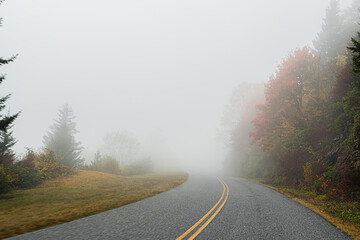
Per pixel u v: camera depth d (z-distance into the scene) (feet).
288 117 62.69
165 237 14.79
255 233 16.14
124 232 15.74
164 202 29.17
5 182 33.71
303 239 14.99
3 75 30.71
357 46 23.67
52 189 38.40
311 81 60.29
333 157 39.93
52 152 55.42
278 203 29.30
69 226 17.26
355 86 36.63
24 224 17.85
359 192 28.22
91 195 34.19
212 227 17.54
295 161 51.80
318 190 36.76
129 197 32.60
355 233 16.69
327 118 49.06
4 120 31.04
